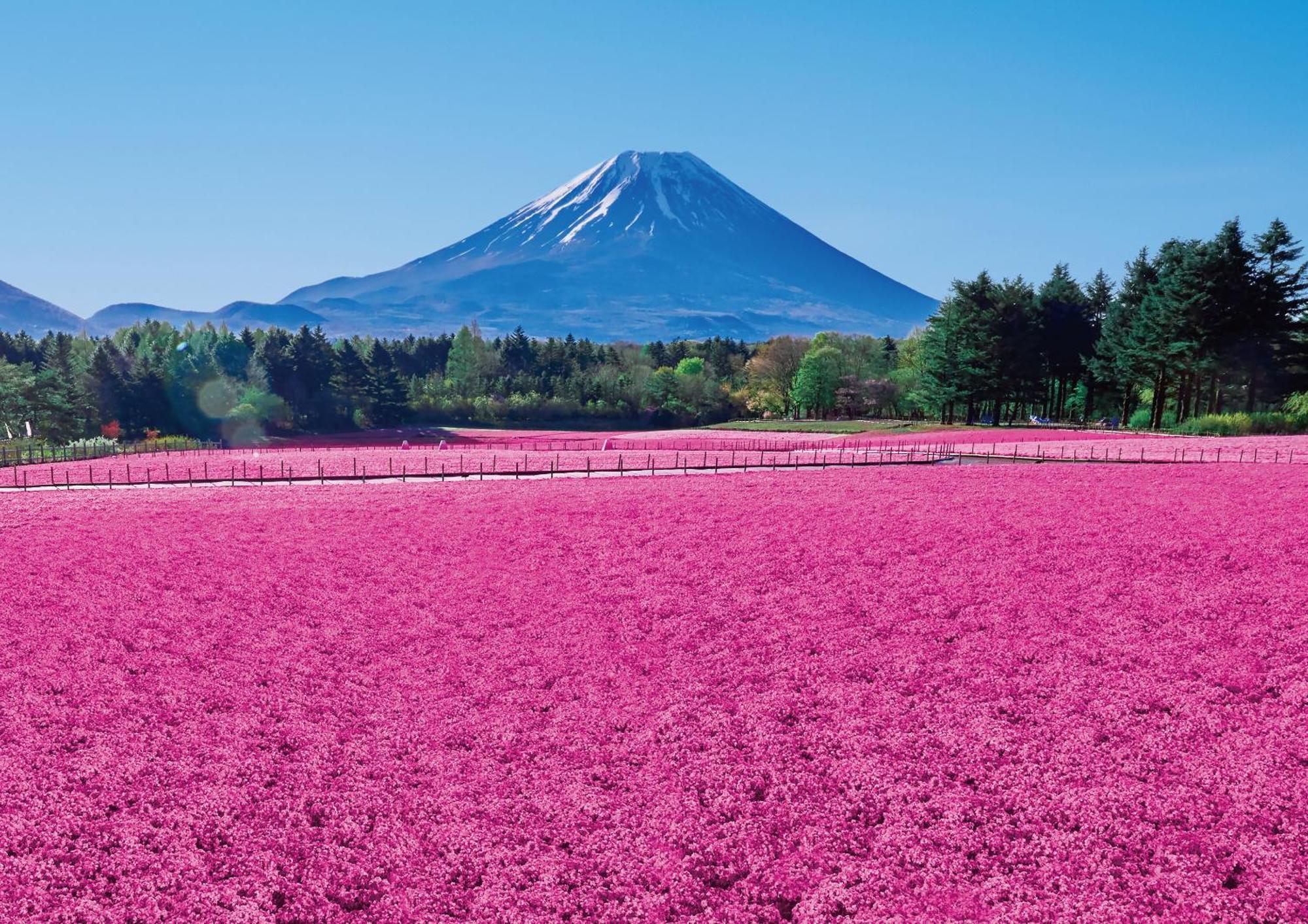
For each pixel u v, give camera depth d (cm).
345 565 3203
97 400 12988
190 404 13912
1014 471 4966
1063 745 1716
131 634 2492
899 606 2541
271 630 2547
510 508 4122
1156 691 1922
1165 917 1248
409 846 1511
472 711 2019
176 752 1812
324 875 1438
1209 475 4453
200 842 1525
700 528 3569
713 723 1894
